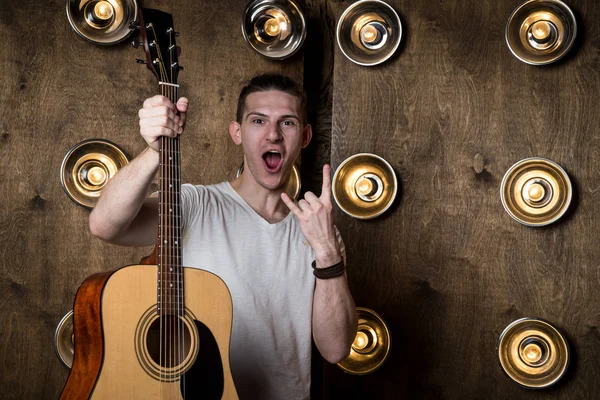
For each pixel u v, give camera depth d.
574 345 2.85
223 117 2.90
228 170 2.89
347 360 2.91
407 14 3.03
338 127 3.00
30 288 2.64
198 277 1.53
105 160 2.72
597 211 2.88
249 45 2.94
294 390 1.81
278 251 1.81
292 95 1.94
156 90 2.82
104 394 1.39
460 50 3.00
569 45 2.87
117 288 1.44
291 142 1.92
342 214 2.96
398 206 2.97
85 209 2.71
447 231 2.95
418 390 2.92
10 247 2.63
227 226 1.79
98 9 2.73
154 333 1.51
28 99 2.68
